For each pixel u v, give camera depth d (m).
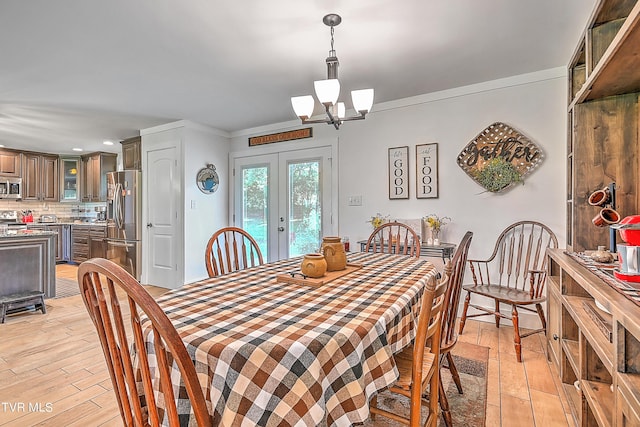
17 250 3.38
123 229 4.73
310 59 2.53
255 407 0.82
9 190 5.74
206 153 4.49
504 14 1.97
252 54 2.45
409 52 2.43
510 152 2.92
